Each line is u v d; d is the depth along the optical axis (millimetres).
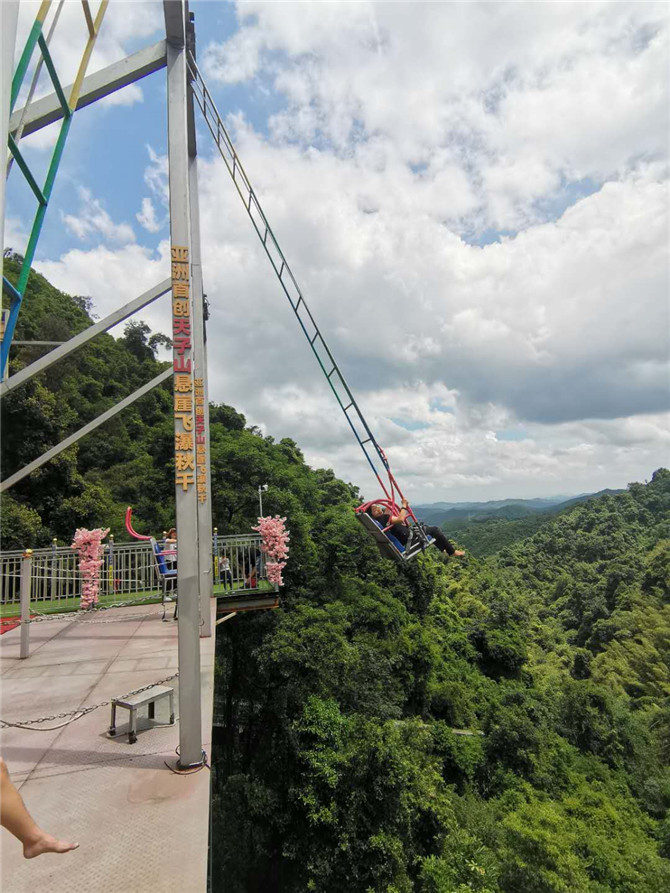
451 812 16750
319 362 6719
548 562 101312
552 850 15664
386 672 18938
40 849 1858
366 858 12766
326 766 13625
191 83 7691
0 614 10500
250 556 12898
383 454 6418
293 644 16125
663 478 125188
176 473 4508
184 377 4750
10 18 1726
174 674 6777
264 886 15781
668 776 29594
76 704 5883
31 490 25891
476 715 33531
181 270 4945
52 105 4141
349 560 25297
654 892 16828
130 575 12156
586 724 31734
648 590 65375
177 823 3623
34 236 3357
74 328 45594
